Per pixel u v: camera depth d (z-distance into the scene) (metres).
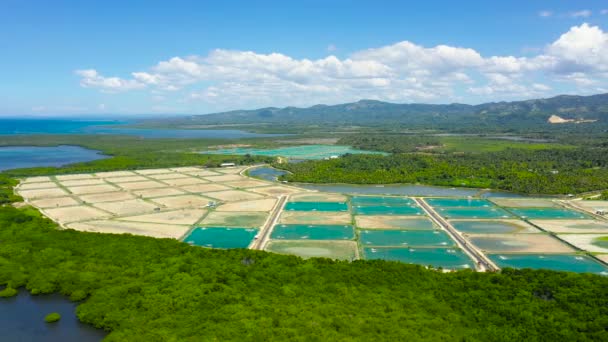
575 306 88.69
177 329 84.75
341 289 98.38
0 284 109.75
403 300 93.50
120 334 83.94
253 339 79.38
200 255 121.69
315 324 83.25
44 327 91.75
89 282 107.25
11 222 156.62
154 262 117.31
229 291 98.81
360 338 78.38
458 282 102.06
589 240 151.38
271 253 122.31
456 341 77.94
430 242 149.12
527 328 82.50
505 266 128.62
